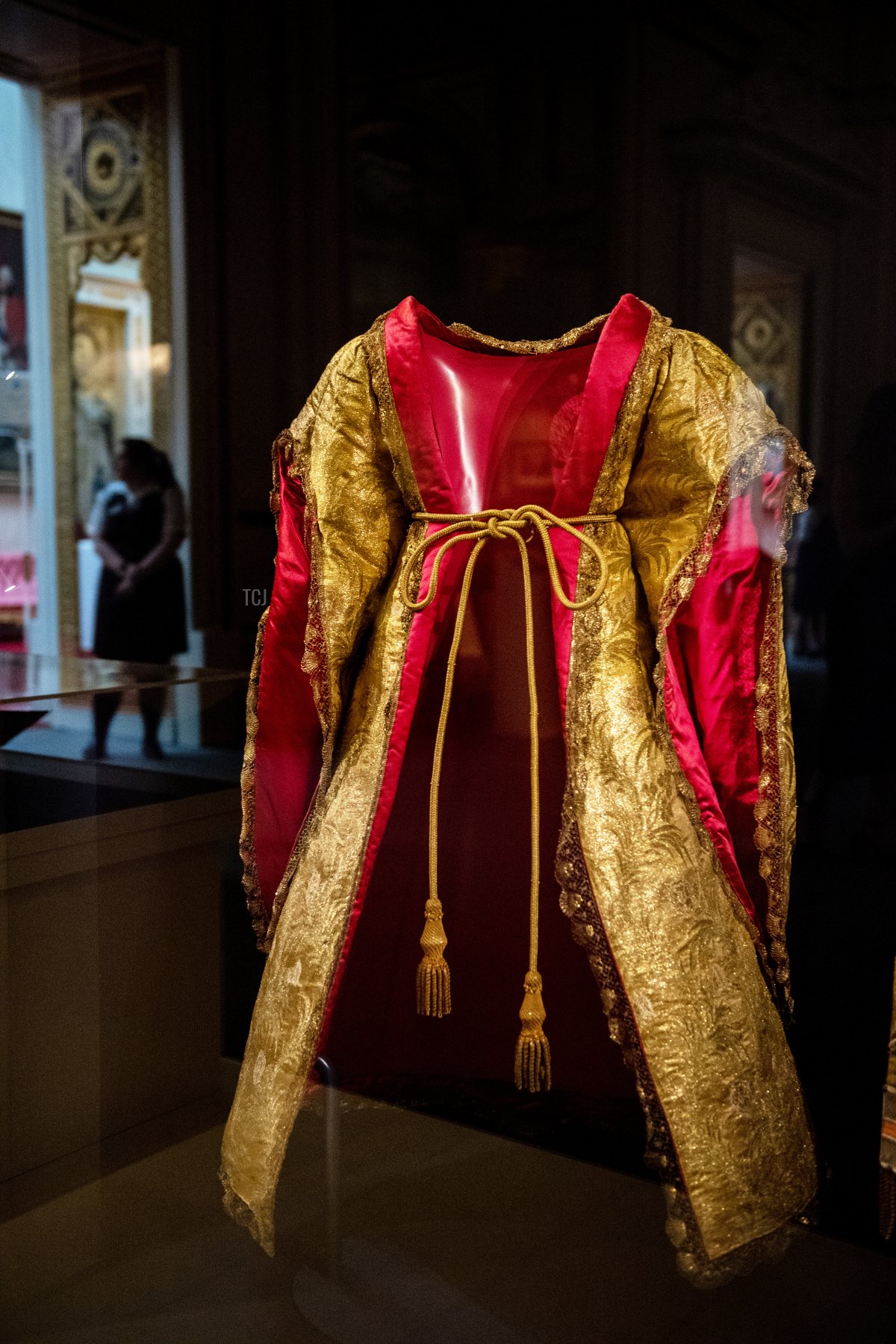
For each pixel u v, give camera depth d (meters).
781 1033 1.09
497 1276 1.20
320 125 1.99
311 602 1.14
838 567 1.34
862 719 1.35
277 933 1.14
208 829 1.52
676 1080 1.00
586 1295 1.17
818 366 1.32
